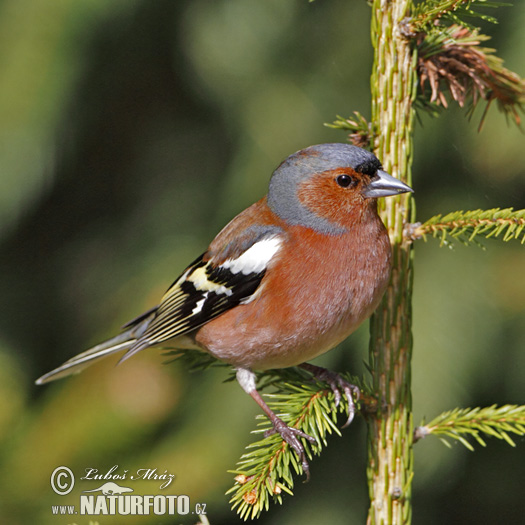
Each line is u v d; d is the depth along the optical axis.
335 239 6.24
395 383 5.96
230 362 6.82
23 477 8.41
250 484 5.45
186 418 9.11
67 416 8.72
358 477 9.81
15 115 8.55
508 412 5.79
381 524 5.93
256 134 9.58
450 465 9.09
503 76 6.09
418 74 6.04
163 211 10.71
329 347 6.51
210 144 10.98
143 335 7.41
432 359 8.91
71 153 9.73
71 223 11.08
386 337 6.02
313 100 9.65
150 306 9.62
